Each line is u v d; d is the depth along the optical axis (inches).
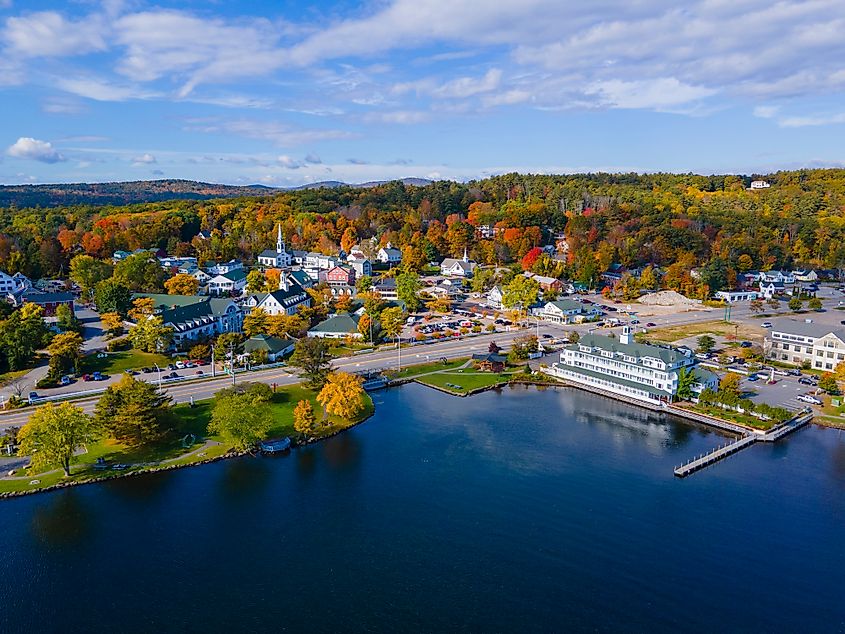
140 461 3964.1
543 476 3801.7
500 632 2468.0
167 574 2856.8
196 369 5767.7
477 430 4557.1
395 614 2578.7
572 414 4906.5
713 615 2566.4
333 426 4564.5
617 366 5477.4
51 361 5334.6
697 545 3056.1
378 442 4340.6
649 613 2578.7
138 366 5792.3
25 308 6609.3
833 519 3292.3
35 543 3088.1
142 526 3248.0
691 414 4768.7
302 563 2933.1
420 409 5029.5
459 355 6550.2
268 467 3949.3
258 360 5974.4
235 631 2488.9
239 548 3053.6
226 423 4047.7
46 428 3646.7
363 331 6983.3
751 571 2854.3
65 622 2546.8
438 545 3068.4
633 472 3855.8
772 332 6358.3
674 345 6875.0
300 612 2598.4
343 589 2746.1
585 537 3127.5
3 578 2815.0
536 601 2652.6
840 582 2773.1
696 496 3543.3
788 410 4849.9
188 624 2529.5
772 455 4114.2
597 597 2677.2
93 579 2817.4
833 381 5147.6
